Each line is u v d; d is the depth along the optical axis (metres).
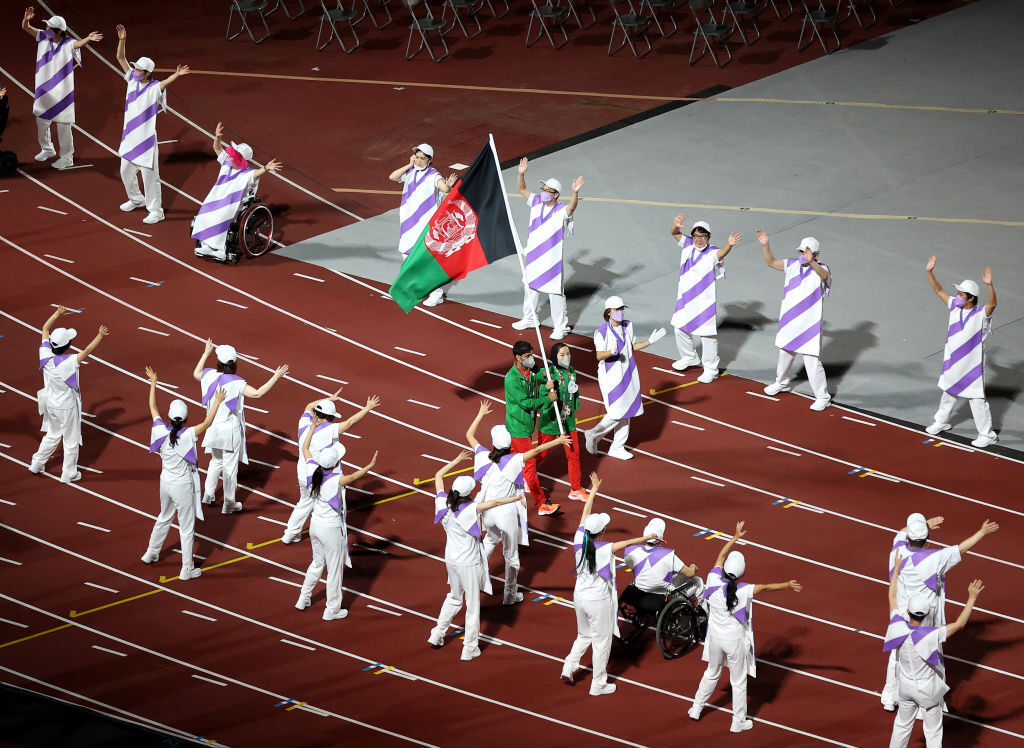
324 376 47.25
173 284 53.53
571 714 31.84
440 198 51.78
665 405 45.88
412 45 78.19
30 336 49.59
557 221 48.56
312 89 71.94
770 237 56.66
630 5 77.50
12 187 61.03
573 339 49.91
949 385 42.81
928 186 60.94
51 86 61.00
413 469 42.06
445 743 30.73
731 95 71.31
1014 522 39.25
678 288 49.19
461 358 48.66
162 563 37.88
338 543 34.56
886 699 31.89
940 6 83.56
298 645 34.38
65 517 39.78
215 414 37.75
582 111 69.44
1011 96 70.31
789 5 83.81
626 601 33.72
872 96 70.81
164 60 74.75
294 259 55.88
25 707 31.30
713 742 30.84
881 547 38.09
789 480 41.50
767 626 35.00
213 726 31.17
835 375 47.44
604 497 40.66
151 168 57.72
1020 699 32.25
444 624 33.94
